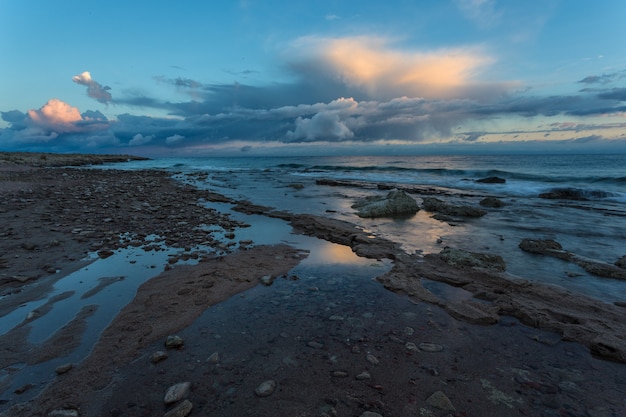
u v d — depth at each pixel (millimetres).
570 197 18781
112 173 38969
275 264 7379
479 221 12359
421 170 40781
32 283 6066
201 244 8992
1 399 3193
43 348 4059
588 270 7078
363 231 10234
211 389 3342
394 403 3164
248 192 21594
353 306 5336
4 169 35375
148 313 5008
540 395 3330
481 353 4074
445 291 6035
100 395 3268
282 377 3541
